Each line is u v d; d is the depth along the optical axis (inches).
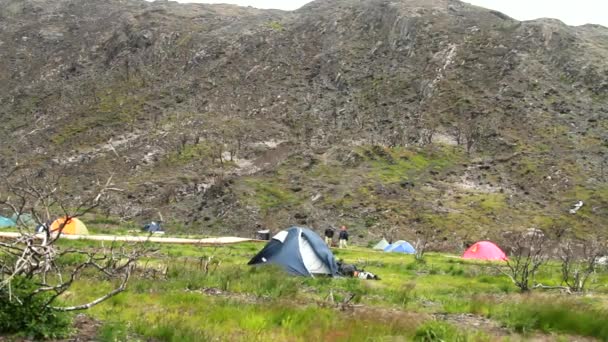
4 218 1907.0
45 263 379.2
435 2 6338.6
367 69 5300.2
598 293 774.5
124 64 6072.8
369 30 5994.1
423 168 3511.3
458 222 2709.2
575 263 1371.8
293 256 913.5
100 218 2378.2
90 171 3882.9
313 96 5024.6
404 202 2965.1
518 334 490.3
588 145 3725.4
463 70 4906.5
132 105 5172.2
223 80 5433.1
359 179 3255.4
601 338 484.4
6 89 6043.3
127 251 897.5
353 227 2711.6
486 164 3560.5
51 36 7032.5
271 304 520.1
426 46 5354.3
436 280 935.7
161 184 3440.0
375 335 423.2
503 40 5251.0
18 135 4913.9
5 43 6968.5
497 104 4350.4
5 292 363.9
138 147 4249.5
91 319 430.6
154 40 6333.7
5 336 354.9
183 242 1535.4
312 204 2972.4
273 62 5659.5
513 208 2938.0
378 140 4069.9
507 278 952.9
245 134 4370.1
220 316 468.8
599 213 2869.1
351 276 933.2
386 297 685.3
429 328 445.7
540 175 3339.1
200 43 6195.9
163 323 409.4
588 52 4995.1
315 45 5989.2
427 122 4239.7
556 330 507.5
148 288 612.4
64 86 5876.0
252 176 3503.9
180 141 4271.7
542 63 4899.1
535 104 4318.4
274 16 6939.0
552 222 2709.2
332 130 4402.1
